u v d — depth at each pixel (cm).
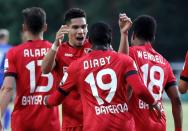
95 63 1934
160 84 2123
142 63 2117
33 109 2206
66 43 2239
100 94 1914
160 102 2127
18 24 11238
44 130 2217
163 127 2128
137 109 2102
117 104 1916
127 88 2016
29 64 2198
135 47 2133
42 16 2214
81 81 1938
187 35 11350
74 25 2211
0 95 2242
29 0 11312
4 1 11231
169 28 11350
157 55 2148
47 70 2120
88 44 2233
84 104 1938
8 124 4047
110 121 1902
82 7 11456
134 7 11425
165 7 11375
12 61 2195
